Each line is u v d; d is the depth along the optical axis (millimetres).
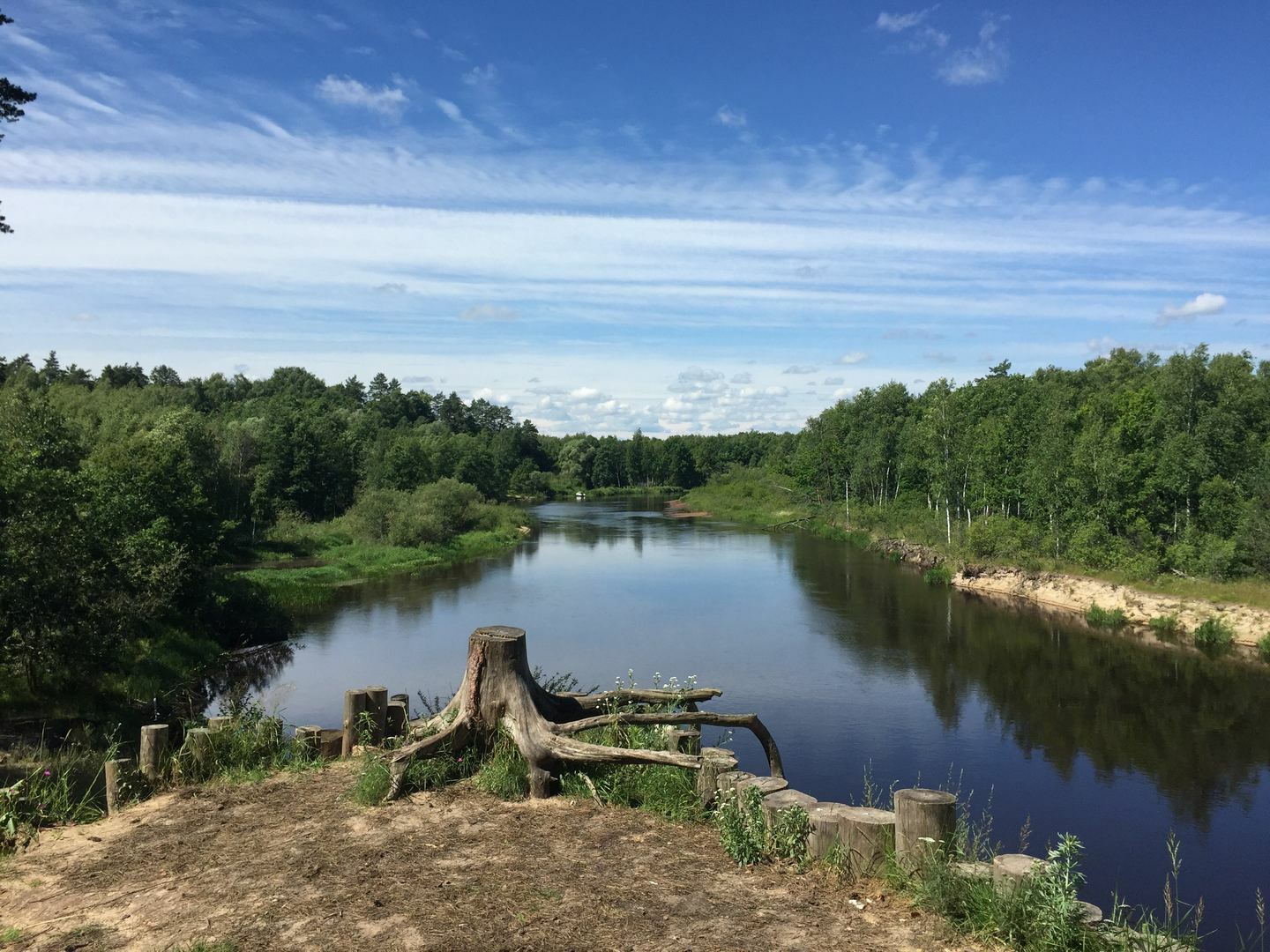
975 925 4984
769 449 124125
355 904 5289
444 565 44844
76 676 17562
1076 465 38906
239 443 60438
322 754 9141
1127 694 21234
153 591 21797
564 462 123312
